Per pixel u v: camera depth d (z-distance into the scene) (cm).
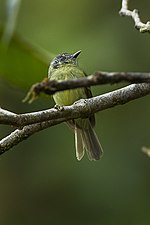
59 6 1412
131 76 354
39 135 1323
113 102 504
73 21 1384
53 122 527
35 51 720
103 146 1287
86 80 351
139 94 507
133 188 1251
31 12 1408
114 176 1260
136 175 1259
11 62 726
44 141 1319
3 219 1359
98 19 1373
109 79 351
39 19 1397
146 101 1312
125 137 1298
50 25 1384
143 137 1295
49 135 1315
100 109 505
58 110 484
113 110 1310
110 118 1310
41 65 724
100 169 1265
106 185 1259
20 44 719
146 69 1299
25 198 1354
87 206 1276
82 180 1273
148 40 1312
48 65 725
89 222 1273
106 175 1262
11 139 537
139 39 1315
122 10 548
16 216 1358
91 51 1301
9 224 1358
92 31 1355
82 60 1291
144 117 1308
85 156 1276
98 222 1260
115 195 1254
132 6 1354
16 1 698
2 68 730
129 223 1248
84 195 1273
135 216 1248
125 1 555
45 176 1319
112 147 1284
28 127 532
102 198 1259
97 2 1390
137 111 1312
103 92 1198
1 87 1267
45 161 1315
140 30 516
